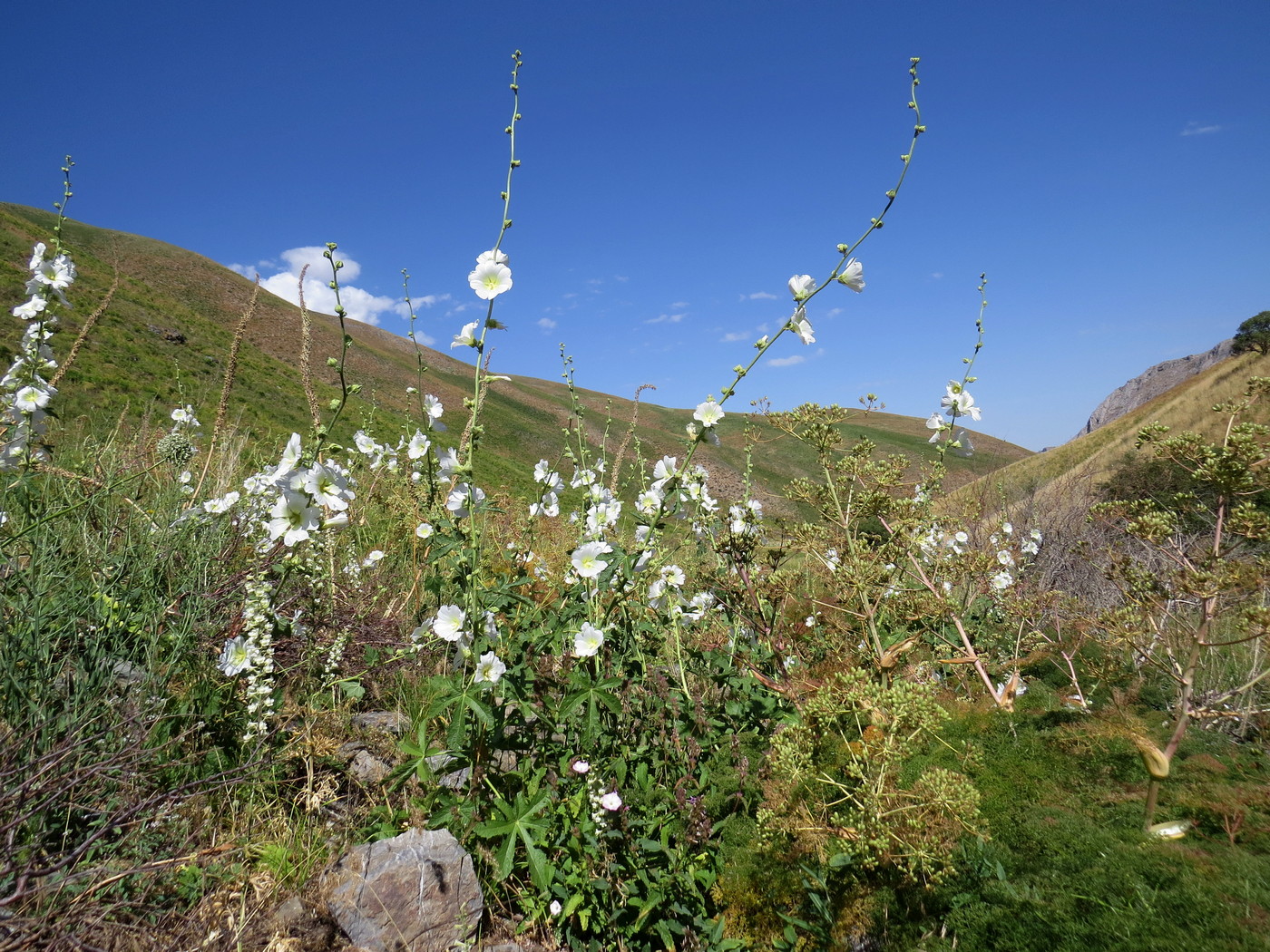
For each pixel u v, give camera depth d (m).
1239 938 1.67
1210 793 2.26
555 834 2.47
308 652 3.47
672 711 2.88
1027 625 3.98
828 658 3.73
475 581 2.68
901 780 2.59
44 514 3.44
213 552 3.62
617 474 4.45
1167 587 2.87
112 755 2.19
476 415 2.77
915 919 2.17
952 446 3.74
